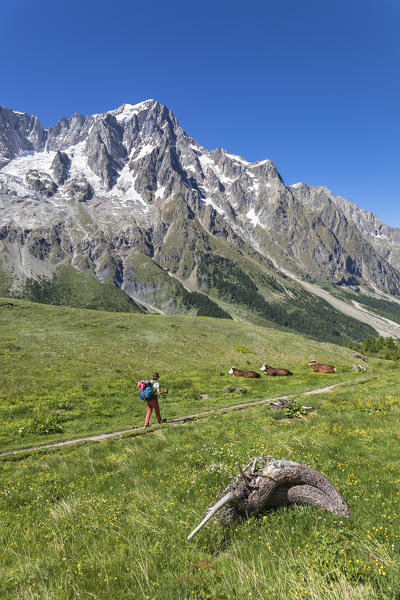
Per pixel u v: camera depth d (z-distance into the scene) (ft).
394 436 40.14
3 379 106.11
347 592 12.14
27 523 26.00
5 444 61.36
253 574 14.15
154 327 212.64
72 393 101.91
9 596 15.60
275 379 147.13
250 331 243.81
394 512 19.67
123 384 118.42
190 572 15.53
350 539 16.87
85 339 168.45
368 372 174.91
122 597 14.29
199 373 153.79
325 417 56.75
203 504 23.88
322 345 250.37
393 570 13.14
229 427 56.13
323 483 20.98
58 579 16.34
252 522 19.84
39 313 192.03
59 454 51.96
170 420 71.82
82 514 25.27
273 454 35.35
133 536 20.33
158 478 32.53
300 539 17.42
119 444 50.11
